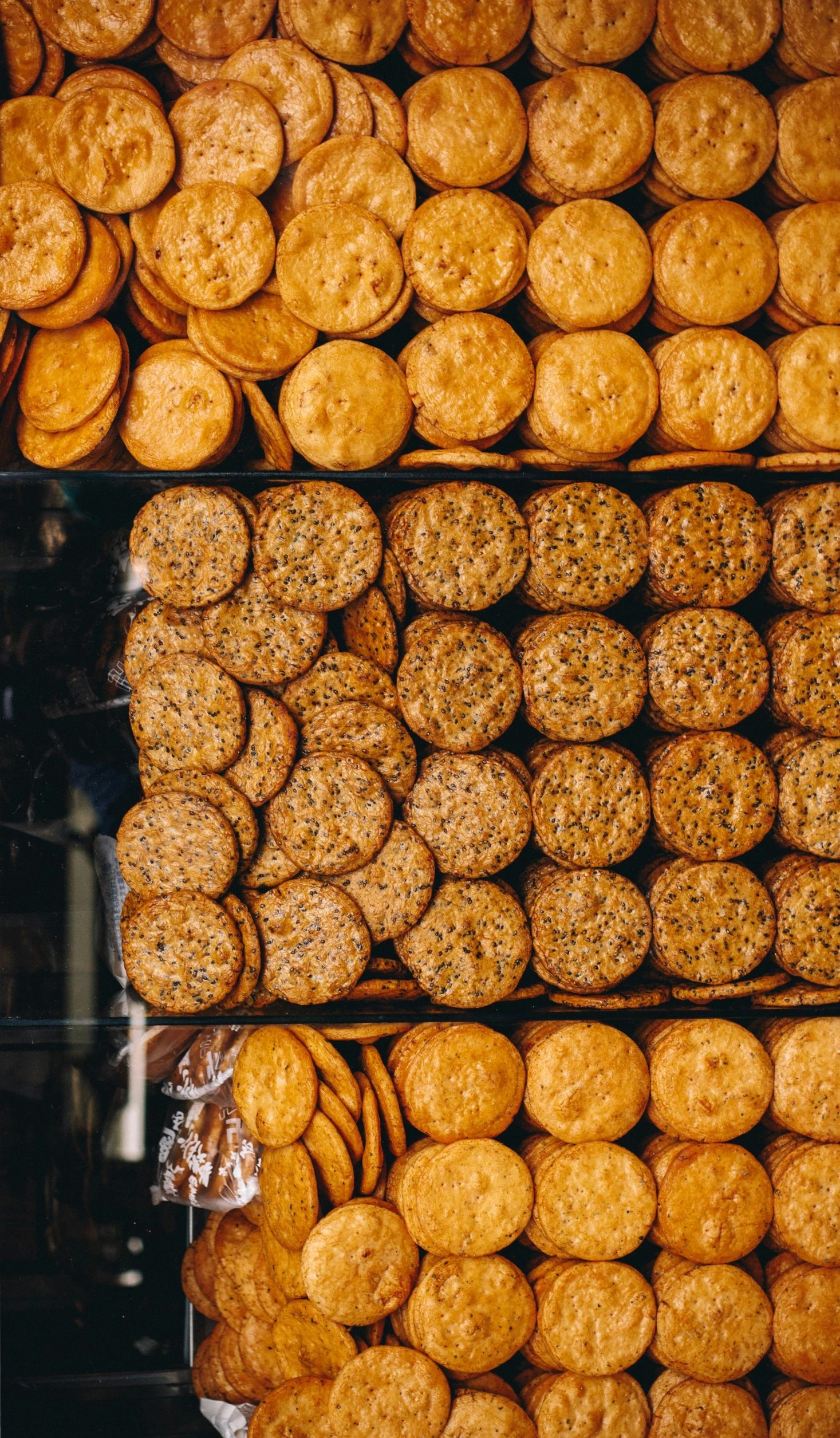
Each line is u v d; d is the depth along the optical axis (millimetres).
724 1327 1267
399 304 1225
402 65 1267
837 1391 1277
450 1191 1246
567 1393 1259
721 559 1239
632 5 1222
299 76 1211
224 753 1230
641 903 1255
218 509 1217
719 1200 1264
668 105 1229
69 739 1269
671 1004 1260
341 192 1219
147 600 1267
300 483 1225
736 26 1229
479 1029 1261
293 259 1211
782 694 1255
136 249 1220
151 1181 1298
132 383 1223
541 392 1228
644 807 1251
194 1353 1317
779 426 1253
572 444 1225
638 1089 1267
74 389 1207
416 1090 1253
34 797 1269
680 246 1230
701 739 1253
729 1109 1264
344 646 1262
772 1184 1276
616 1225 1260
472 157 1218
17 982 1260
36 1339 1291
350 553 1218
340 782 1230
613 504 1235
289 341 1224
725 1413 1268
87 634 1268
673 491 1240
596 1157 1263
